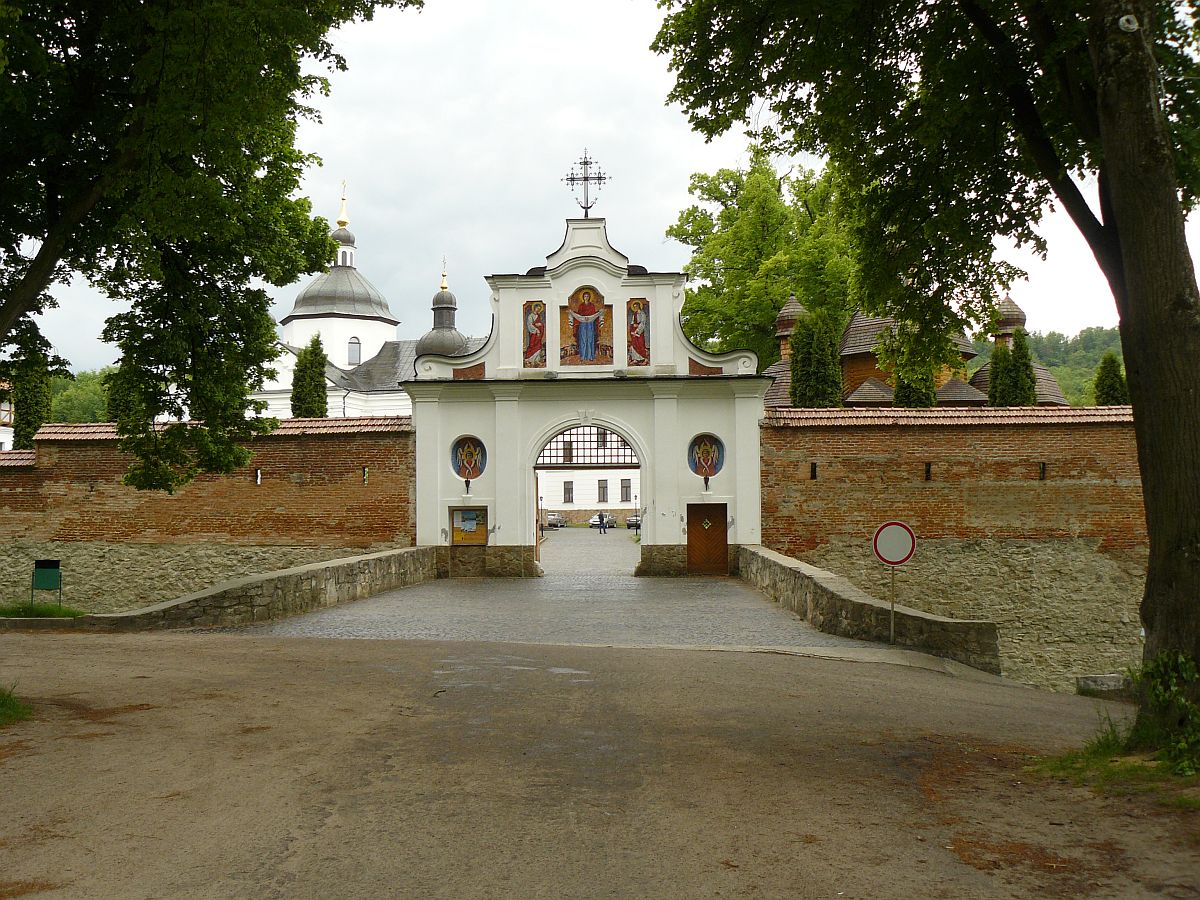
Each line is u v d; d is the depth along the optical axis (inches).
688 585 1015.0
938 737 335.0
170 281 647.1
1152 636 286.2
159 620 662.5
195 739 312.0
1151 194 282.5
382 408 3002.0
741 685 435.8
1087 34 312.3
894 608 590.6
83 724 332.2
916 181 496.1
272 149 706.8
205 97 392.5
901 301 538.0
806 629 668.7
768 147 542.9
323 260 893.2
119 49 438.9
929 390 1380.4
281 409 2623.0
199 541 1143.6
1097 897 182.1
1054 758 294.2
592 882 193.6
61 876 195.0
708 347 1915.6
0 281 503.5
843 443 1097.4
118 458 1151.0
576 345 1144.8
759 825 229.3
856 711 382.6
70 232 417.7
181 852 209.0
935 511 1079.6
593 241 1147.9
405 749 303.6
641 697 401.7
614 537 2134.6
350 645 565.6
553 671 470.0
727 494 1111.0
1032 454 1071.0
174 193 406.6
